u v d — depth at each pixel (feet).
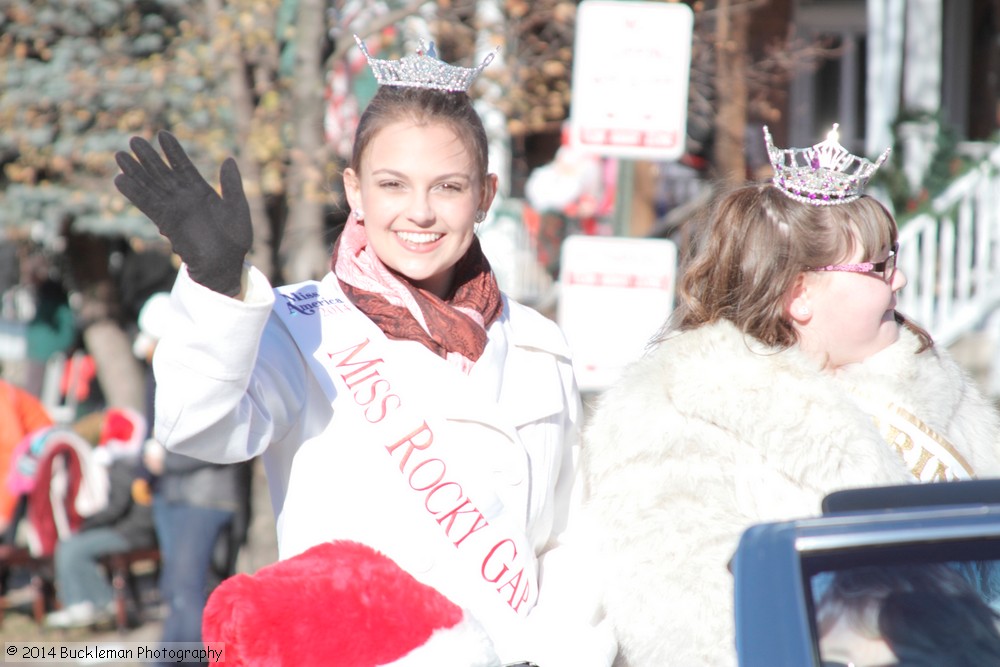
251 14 41.11
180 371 15.15
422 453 16.85
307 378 17.02
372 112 17.78
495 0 48.42
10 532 58.03
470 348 17.51
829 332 18.69
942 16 91.76
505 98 47.65
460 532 16.84
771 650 12.39
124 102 49.83
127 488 55.57
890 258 18.90
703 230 19.44
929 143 67.97
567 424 18.92
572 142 35.96
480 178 18.02
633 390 17.94
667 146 35.78
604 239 36.32
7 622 58.03
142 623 57.72
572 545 18.19
